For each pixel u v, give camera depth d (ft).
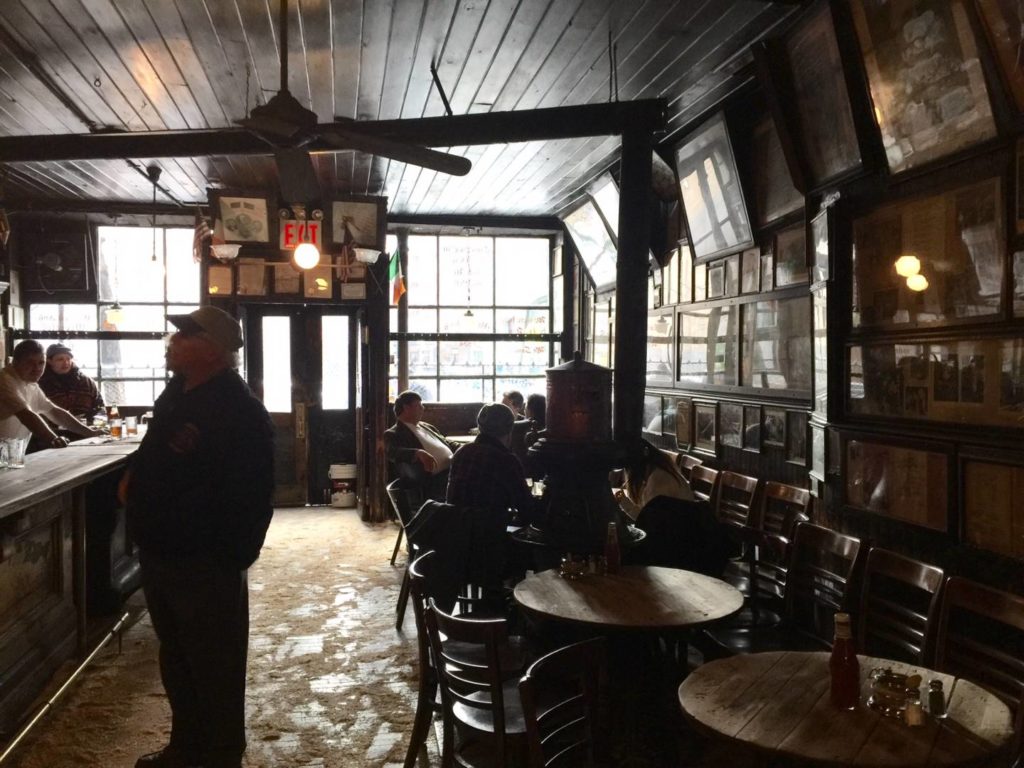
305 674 13.80
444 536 12.99
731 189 17.57
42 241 28.50
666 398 22.61
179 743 10.05
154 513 9.46
